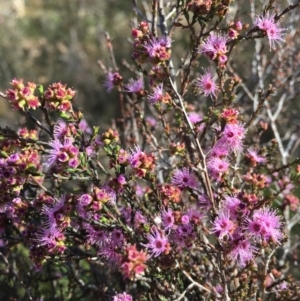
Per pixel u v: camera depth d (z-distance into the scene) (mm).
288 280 294
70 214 254
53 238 252
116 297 257
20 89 248
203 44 266
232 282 290
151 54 258
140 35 266
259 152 324
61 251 255
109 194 247
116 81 303
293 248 388
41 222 271
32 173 243
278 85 436
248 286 283
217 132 262
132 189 268
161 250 243
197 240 260
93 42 1005
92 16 1067
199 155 271
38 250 259
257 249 255
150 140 338
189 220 256
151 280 275
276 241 243
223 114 258
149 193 297
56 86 254
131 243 256
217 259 280
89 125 450
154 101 274
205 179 271
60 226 249
